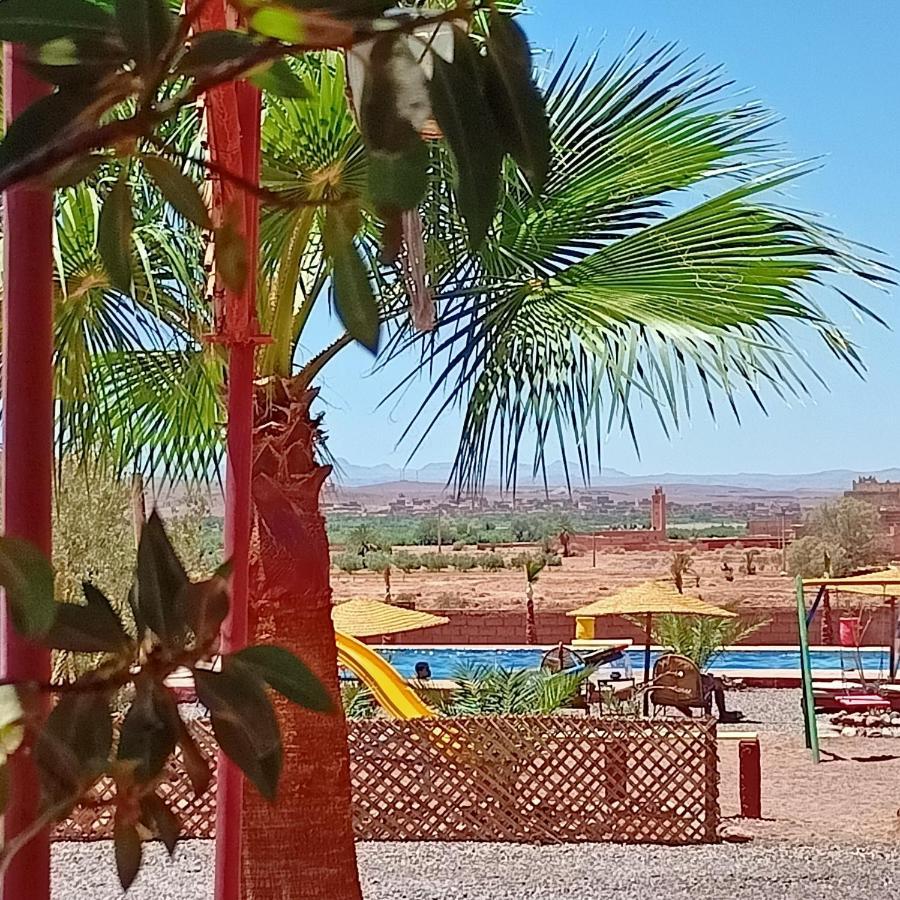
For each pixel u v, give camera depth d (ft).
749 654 99.55
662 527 233.55
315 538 15.35
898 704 67.21
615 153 14.02
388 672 36.99
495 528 220.64
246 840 14.92
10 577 2.75
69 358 13.92
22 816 3.33
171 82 3.19
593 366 13.33
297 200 3.28
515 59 2.74
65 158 2.74
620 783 34.30
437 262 12.98
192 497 14.35
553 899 27.20
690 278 13.65
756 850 32.83
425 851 32.60
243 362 7.78
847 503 175.94
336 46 2.72
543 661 70.69
